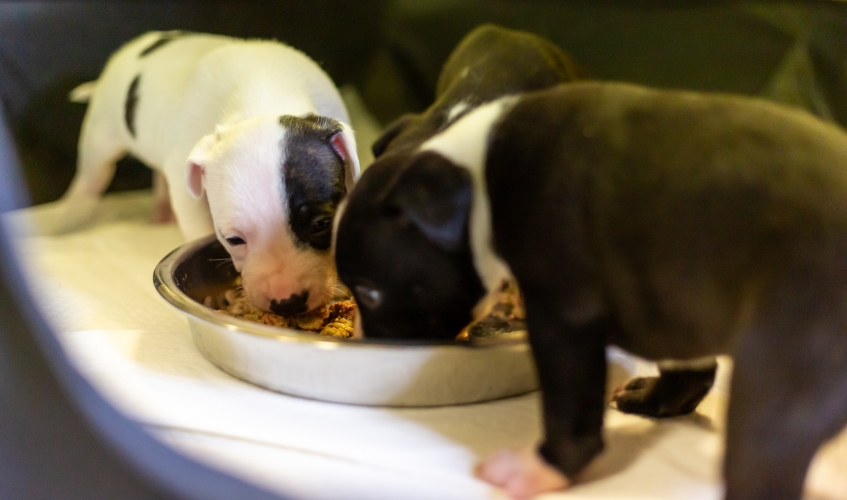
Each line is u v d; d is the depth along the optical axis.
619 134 0.80
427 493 0.80
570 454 0.80
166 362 0.90
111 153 1.18
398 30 1.37
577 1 1.16
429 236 0.82
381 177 0.84
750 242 0.78
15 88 1.18
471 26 1.26
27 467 0.80
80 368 0.82
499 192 0.82
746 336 0.78
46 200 1.21
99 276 1.05
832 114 1.01
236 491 0.80
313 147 0.94
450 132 0.84
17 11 1.18
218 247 0.99
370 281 0.84
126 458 0.80
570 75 0.97
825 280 0.77
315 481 0.80
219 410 0.85
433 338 0.86
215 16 1.26
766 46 1.06
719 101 0.81
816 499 0.81
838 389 0.77
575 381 0.80
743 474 0.78
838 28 1.03
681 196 0.79
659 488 0.81
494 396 0.88
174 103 1.06
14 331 0.80
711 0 1.09
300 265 0.92
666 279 0.79
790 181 0.78
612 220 0.79
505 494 0.80
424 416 0.86
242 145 0.94
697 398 0.87
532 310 0.81
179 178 1.04
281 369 0.87
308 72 1.05
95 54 1.22
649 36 1.12
